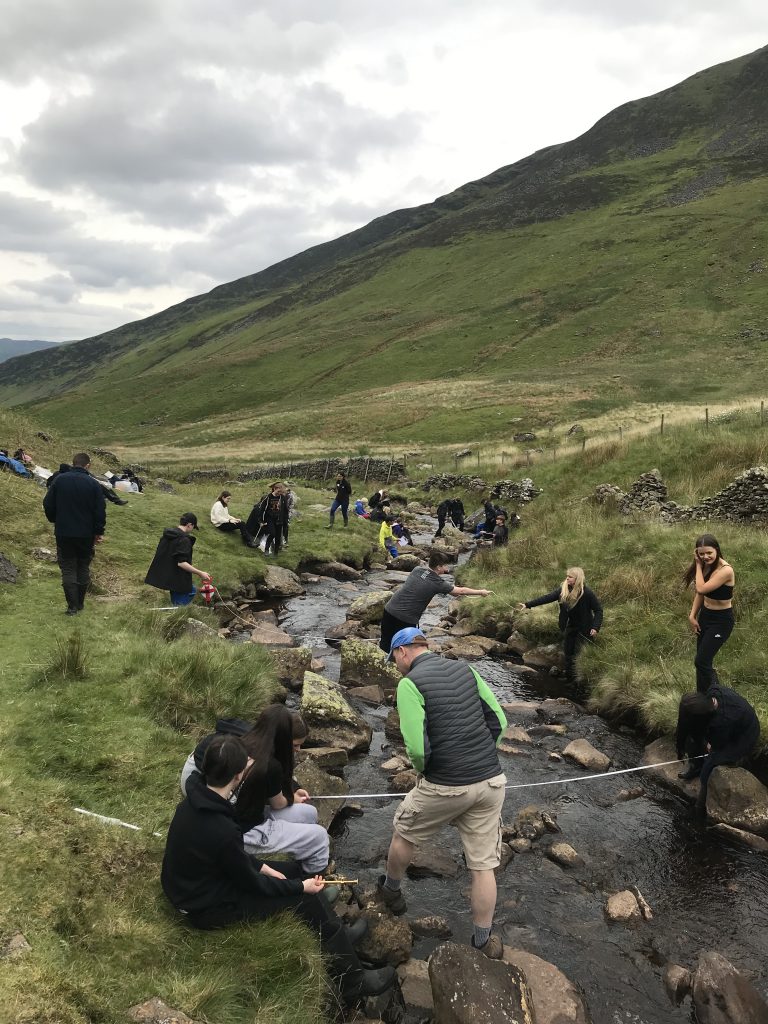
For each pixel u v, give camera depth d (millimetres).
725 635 6805
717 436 19516
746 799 6004
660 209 161375
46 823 4426
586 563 12727
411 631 4668
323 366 119125
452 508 23812
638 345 94938
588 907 4930
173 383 122875
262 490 27453
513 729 7887
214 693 7160
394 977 4078
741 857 5551
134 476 21844
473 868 4355
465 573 15250
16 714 5941
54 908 3672
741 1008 3912
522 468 30156
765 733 6852
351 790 6484
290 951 3775
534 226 186375
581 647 9719
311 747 7105
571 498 19859
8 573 10156
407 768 6906
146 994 3283
